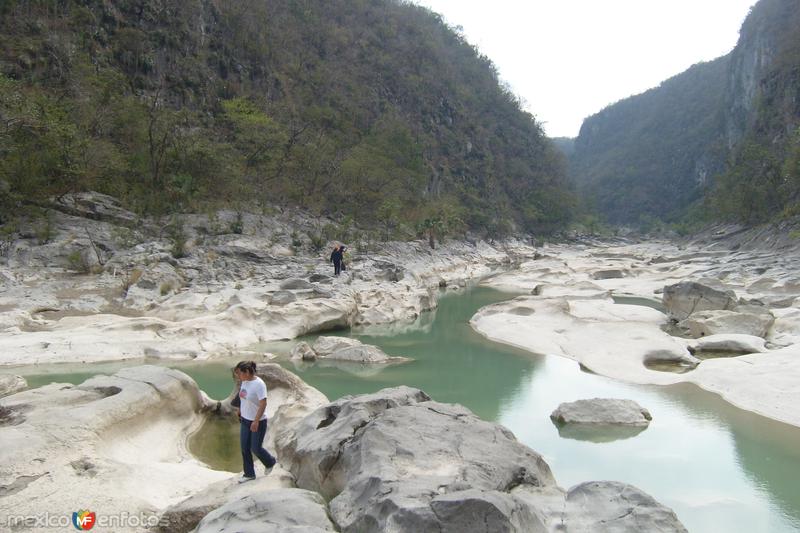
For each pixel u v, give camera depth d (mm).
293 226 36438
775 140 75750
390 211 46000
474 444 7105
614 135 195125
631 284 34875
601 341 17922
